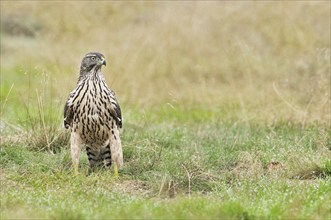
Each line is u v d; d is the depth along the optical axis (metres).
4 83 23.88
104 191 13.59
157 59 26.72
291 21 29.64
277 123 19.36
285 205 12.41
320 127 18.52
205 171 15.30
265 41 29.41
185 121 20.94
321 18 30.27
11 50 29.06
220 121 20.30
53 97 21.47
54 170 15.20
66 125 15.46
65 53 27.97
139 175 15.27
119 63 25.44
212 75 26.64
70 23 31.78
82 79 15.08
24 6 33.50
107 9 33.38
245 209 12.06
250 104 21.97
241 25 30.50
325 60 23.45
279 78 24.45
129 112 21.20
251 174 15.11
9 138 17.19
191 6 31.94
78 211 11.93
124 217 11.63
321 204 12.34
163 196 13.84
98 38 29.89
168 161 15.96
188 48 27.88
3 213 12.01
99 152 15.73
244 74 25.94
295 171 15.15
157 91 24.72
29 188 13.98
